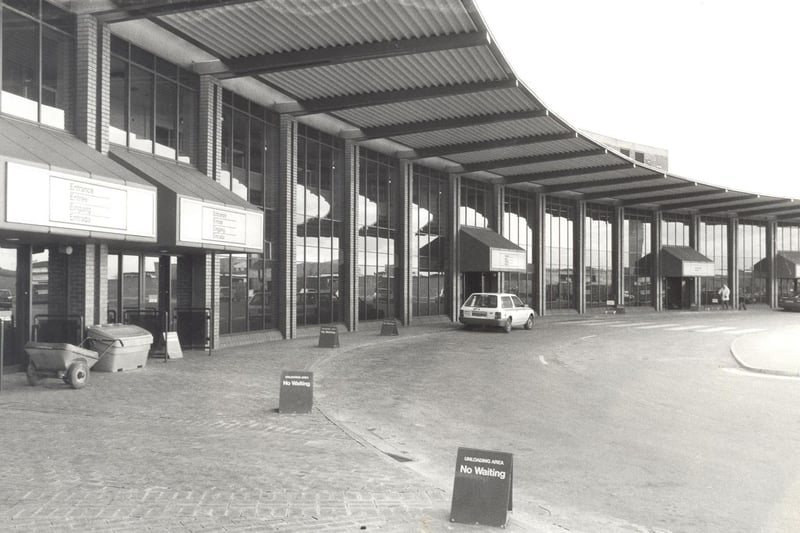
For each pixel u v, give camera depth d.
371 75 19.69
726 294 52.03
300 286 24.38
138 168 14.84
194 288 18.72
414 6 15.10
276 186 22.88
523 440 9.05
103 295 14.59
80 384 11.96
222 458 7.46
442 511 5.85
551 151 30.52
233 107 20.56
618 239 47.56
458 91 20.44
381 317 29.86
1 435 8.30
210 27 16.27
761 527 5.80
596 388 13.70
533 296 41.59
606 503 6.41
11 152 11.09
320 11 15.34
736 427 9.95
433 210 33.62
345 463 7.41
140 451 7.66
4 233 11.80
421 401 11.96
